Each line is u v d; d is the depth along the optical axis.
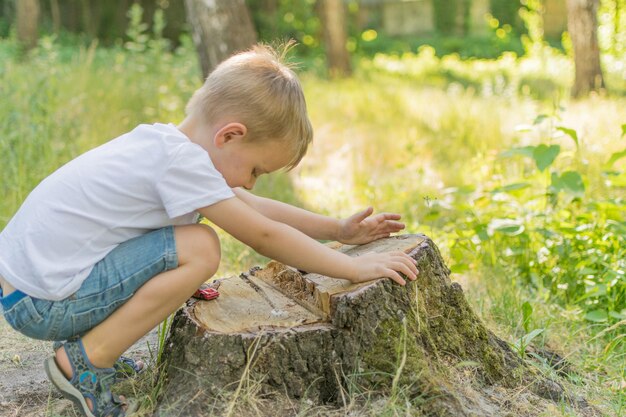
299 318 2.24
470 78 14.38
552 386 2.47
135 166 2.07
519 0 21.77
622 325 3.22
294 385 2.15
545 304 3.52
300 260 2.15
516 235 3.93
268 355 2.14
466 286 3.76
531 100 9.73
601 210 3.96
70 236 2.04
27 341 3.03
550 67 15.77
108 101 7.58
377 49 21.17
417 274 2.29
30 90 6.23
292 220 2.59
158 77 8.93
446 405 2.13
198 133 2.16
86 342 2.08
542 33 21.17
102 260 2.08
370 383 2.16
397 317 2.21
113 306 2.07
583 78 11.57
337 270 2.18
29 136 5.26
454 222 4.89
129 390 2.35
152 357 2.46
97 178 2.07
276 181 6.05
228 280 2.59
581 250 3.81
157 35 10.79
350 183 6.18
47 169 5.05
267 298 2.41
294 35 19.58
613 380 2.72
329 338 2.17
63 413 2.34
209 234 2.08
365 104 9.42
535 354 2.71
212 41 7.81
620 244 3.71
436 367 2.27
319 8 14.73
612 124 7.45
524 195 4.57
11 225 2.13
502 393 2.35
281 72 2.18
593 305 3.41
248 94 2.09
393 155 7.12
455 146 7.37
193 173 2.03
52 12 19.56
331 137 7.68
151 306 2.06
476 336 2.46
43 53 10.26
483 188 5.13
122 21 20.00
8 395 2.49
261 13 19.73
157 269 2.05
